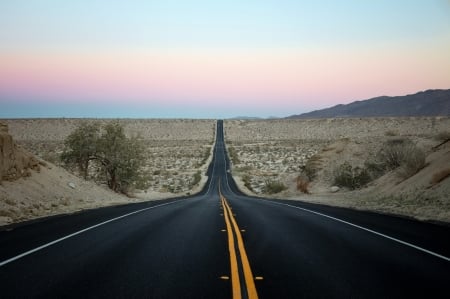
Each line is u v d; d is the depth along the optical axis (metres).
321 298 6.47
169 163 106.25
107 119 198.75
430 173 26.14
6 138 21.09
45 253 9.48
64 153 39.00
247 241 11.47
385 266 8.62
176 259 9.05
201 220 16.48
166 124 198.62
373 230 13.91
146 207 23.91
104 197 29.84
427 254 9.90
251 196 49.94
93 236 12.01
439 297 6.60
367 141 54.22
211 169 96.75
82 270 7.97
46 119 186.25
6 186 20.11
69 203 22.97
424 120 173.75
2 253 9.41
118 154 38.44
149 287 6.93
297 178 58.09
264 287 7.00
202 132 189.50
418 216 18.11
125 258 9.09
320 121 198.25
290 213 20.19
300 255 9.66
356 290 6.91
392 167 39.91
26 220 15.41
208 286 7.02
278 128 194.88
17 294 6.44
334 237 12.38
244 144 156.12
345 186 43.91
